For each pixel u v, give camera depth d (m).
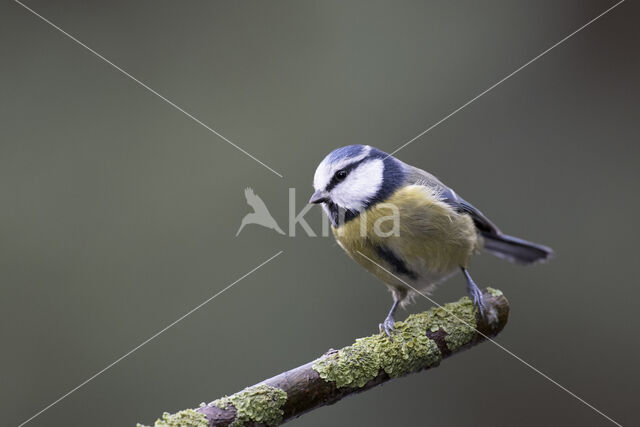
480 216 7.83
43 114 11.34
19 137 11.16
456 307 5.93
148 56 11.73
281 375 4.99
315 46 11.81
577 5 11.41
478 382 9.60
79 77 11.57
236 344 9.75
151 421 9.21
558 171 10.85
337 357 5.23
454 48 11.63
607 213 10.50
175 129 11.37
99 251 10.38
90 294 10.06
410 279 7.19
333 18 11.95
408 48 11.70
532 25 11.55
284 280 10.17
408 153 11.09
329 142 11.15
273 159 11.08
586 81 11.22
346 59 11.70
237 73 11.69
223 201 10.84
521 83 11.36
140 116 11.45
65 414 9.28
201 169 11.10
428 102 11.32
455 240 6.88
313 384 5.03
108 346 9.72
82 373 9.55
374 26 11.89
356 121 11.27
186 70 11.70
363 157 7.06
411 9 11.90
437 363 5.69
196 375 9.59
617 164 10.77
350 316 9.84
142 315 9.93
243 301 10.06
